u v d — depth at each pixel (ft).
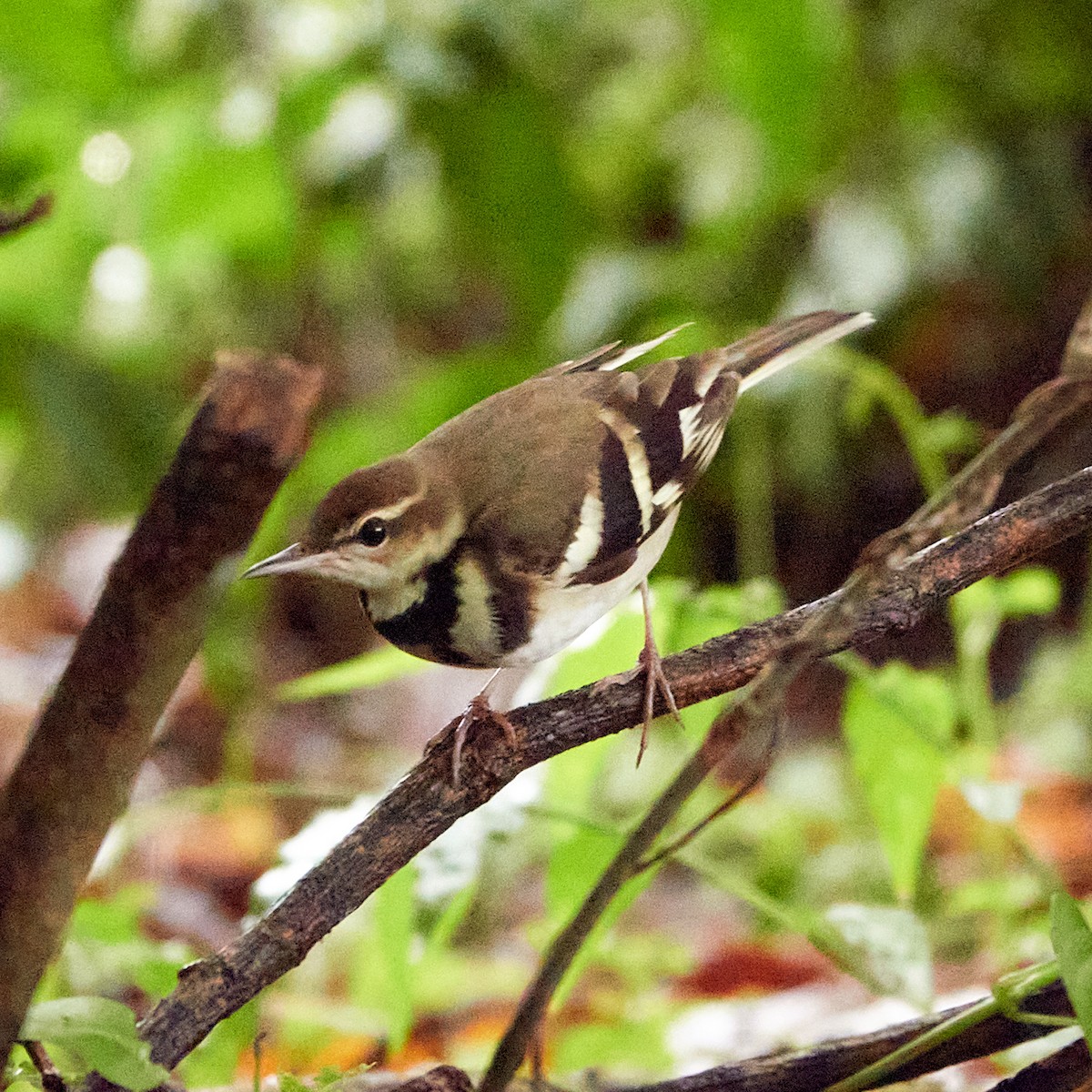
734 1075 18.45
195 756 47.52
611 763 41.70
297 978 31.40
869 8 43.29
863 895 36.09
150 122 35.50
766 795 40.75
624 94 47.39
